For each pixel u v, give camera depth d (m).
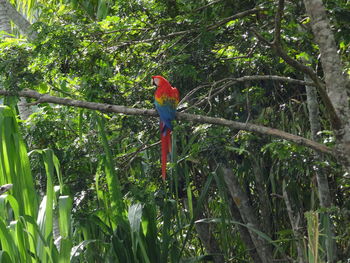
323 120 13.37
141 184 12.38
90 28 11.20
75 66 11.30
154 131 12.02
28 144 12.38
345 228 12.55
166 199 11.57
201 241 16.81
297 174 13.02
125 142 13.05
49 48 10.73
